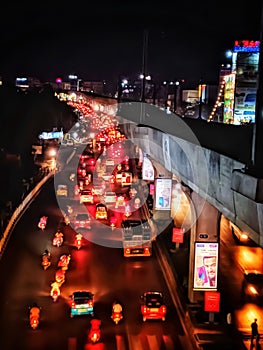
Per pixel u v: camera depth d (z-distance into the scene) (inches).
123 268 1429.6
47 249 1609.3
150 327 1036.5
